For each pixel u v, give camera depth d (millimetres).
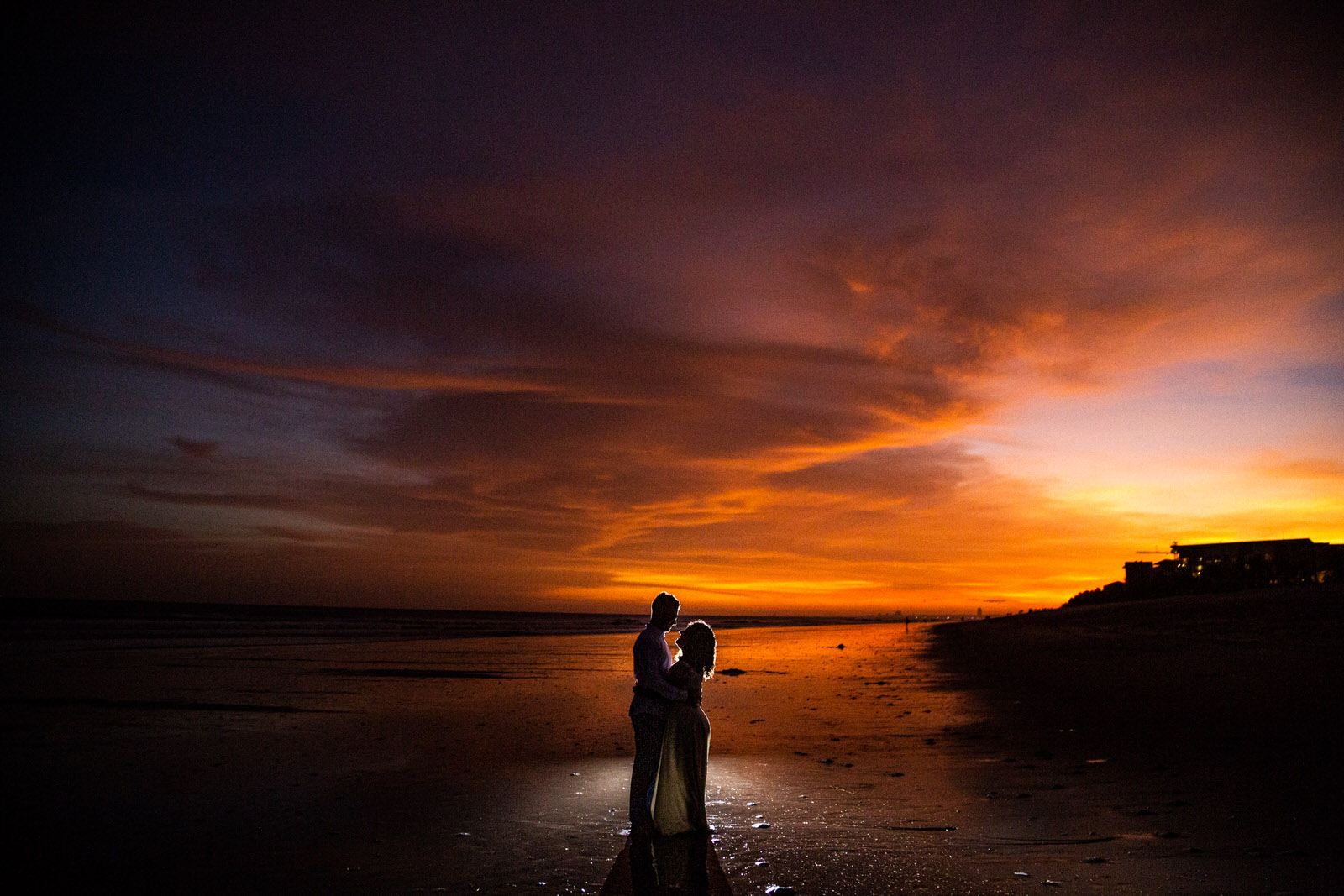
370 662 24750
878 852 4895
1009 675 16562
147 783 7547
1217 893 3943
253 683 17688
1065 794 6234
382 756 9031
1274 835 4848
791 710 12633
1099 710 10680
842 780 7172
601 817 6184
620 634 56531
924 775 7277
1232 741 7906
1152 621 29234
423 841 5496
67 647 29422
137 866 5012
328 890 4496
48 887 4645
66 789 7297
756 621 153875
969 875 4395
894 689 15469
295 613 95375
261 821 6109
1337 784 6008
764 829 5523
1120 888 4082
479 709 13578
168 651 28469
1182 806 5613
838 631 67750
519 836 5613
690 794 5434
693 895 4230
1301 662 13820
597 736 10508
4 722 11711
